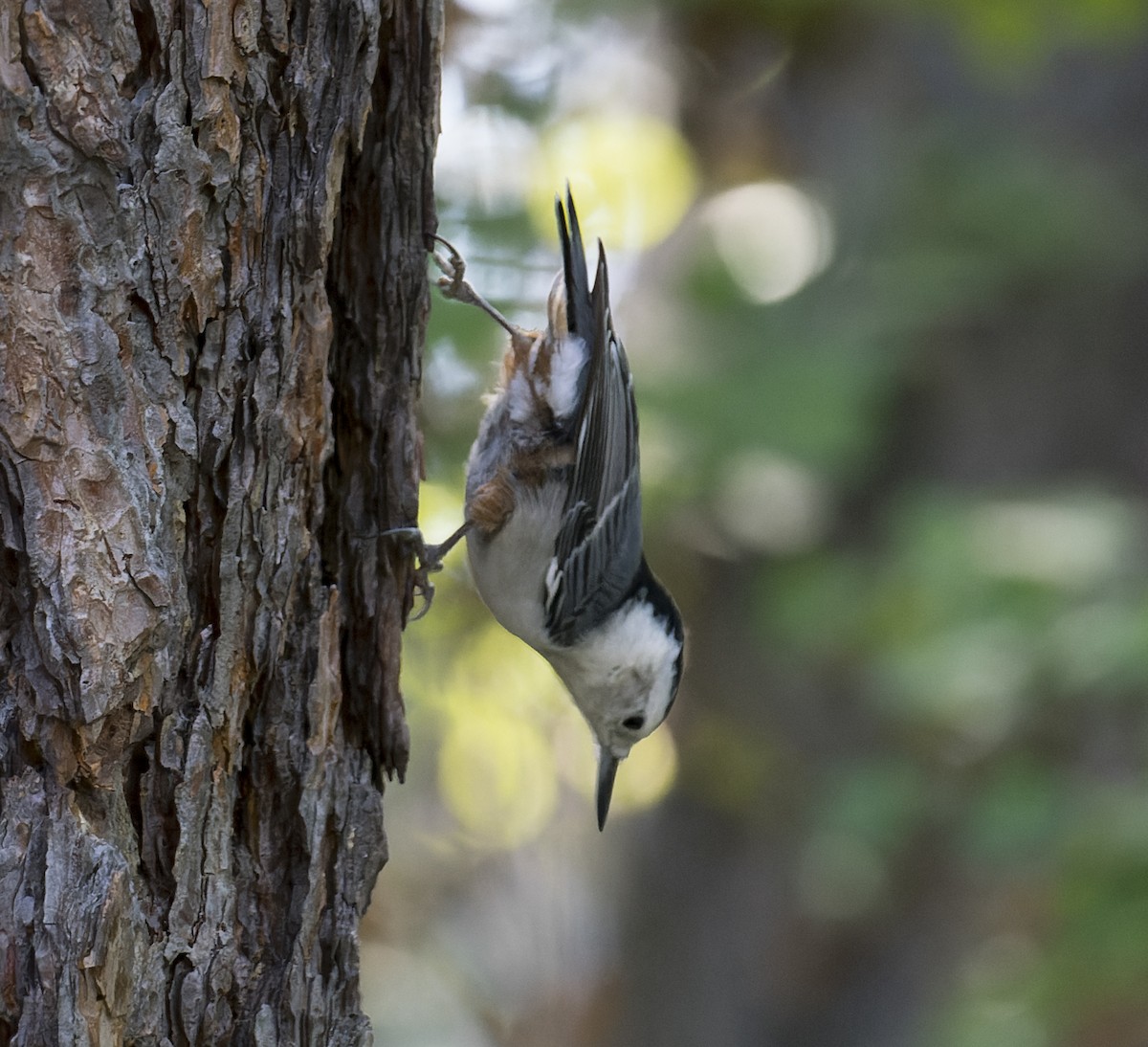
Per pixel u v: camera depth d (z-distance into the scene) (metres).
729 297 13.93
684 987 15.75
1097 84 14.38
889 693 12.12
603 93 13.64
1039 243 13.82
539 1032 19.30
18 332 4.61
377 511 5.97
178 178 4.90
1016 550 12.27
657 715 8.20
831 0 13.51
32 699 4.64
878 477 14.48
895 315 13.35
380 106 5.85
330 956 5.48
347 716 5.95
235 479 5.15
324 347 5.39
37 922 4.51
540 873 20.11
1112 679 11.33
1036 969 11.23
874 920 14.87
